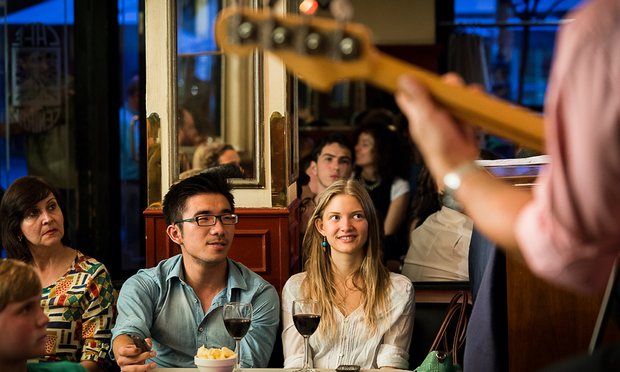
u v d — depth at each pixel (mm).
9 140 6730
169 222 3766
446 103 1108
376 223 3732
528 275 2689
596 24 928
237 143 5730
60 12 6691
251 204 4629
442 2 8320
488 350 2617
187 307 3705
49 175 6746
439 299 4230
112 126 6738
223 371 3070
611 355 1028
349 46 1064
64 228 3994
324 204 3744
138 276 3729
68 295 3867
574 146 942
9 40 6695
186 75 5633
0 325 2648
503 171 2490
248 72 5793
